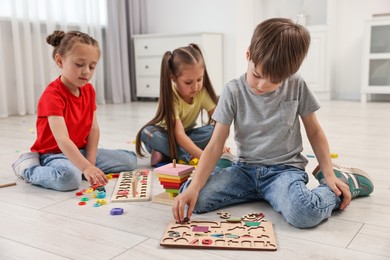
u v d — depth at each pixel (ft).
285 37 3.09
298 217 3.21
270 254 2.82
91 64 4.67
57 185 4.38
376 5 13.15
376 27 12.40
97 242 3.07
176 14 15.01
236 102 3.77
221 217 3.53
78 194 4.24
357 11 13.43
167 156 5.50
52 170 4.40
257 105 3.73
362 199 3.94
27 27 11.12
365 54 12.61
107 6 13.67
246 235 3.08
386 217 3.48
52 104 4.57
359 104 12.44
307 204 3.17
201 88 5.47
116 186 4.46
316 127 3.81
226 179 3.79
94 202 4.00
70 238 3.15
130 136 7.72
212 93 5.76
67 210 3.78
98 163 5.01
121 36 14.28
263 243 2.94
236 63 14.15
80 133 4.99
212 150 3.64
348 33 13.67
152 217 3.57
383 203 3.82
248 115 3.78
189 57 5.11
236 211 3.70
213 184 3.72
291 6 14.40
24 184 4.70
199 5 14.52
